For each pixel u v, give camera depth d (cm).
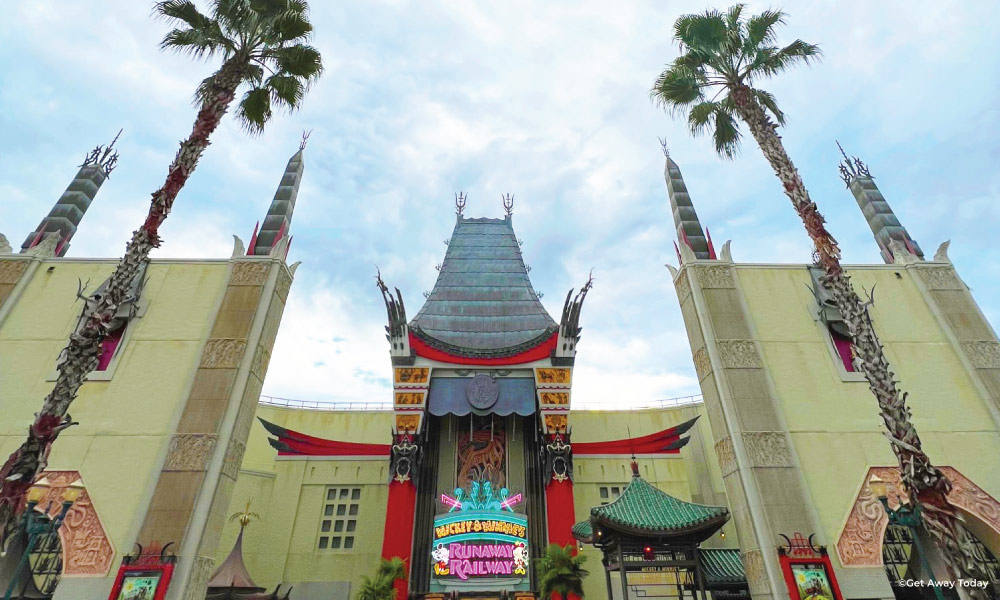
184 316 2239
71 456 1917
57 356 2128
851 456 1997
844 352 2248
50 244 2433
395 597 2500
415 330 3281
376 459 3441
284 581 3023
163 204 1750
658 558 1895
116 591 1680
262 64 2230
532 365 3244
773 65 2228
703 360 2267
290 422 3806
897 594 1988
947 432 2048
